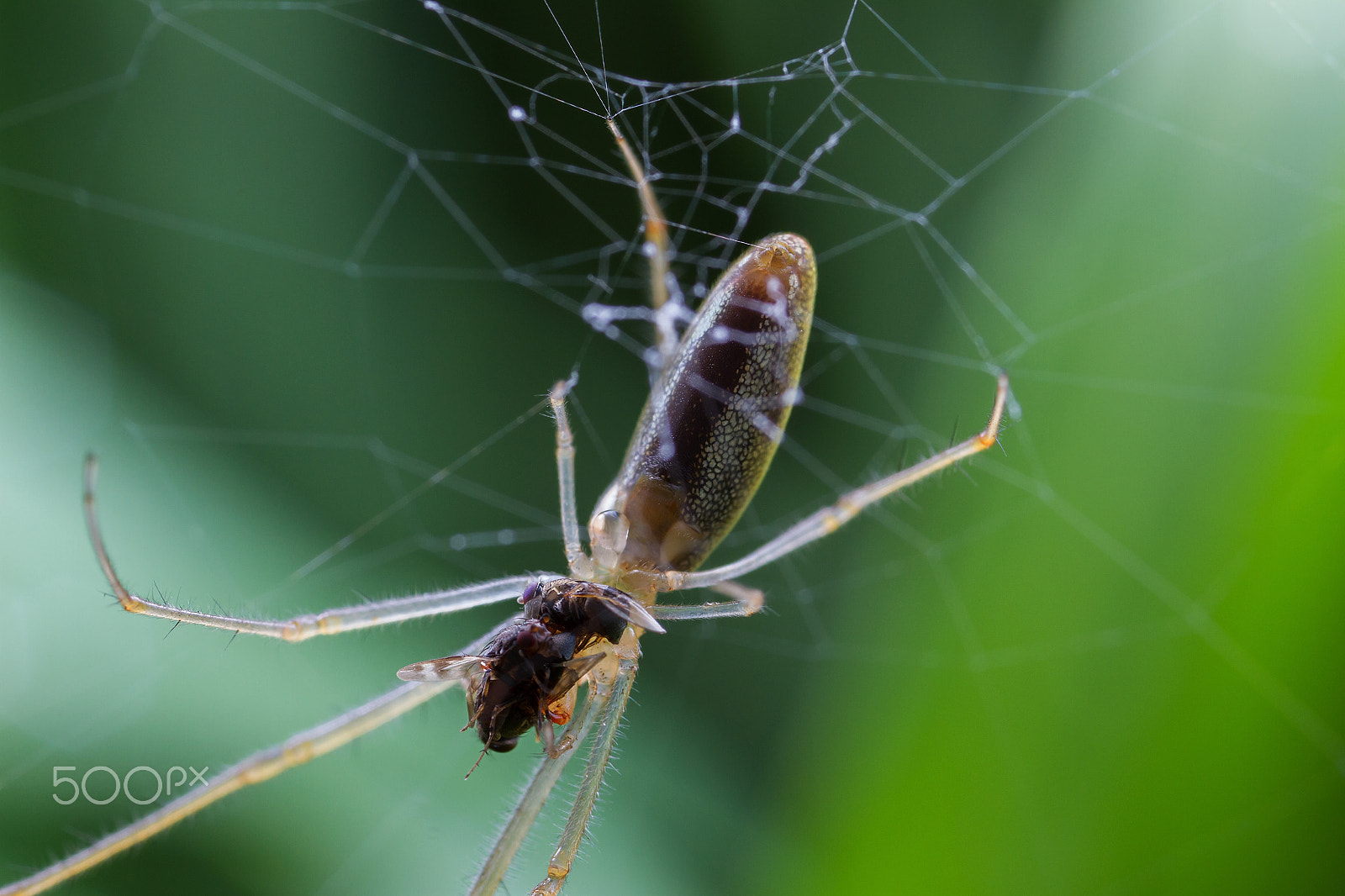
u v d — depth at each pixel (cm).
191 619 7
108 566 7
